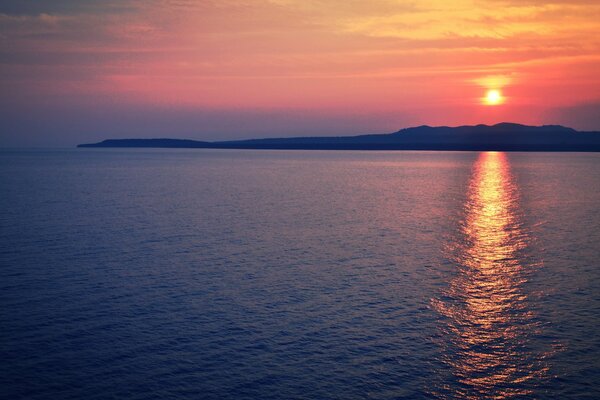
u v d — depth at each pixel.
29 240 55.84
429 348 28.64
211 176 162.38
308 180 147.88
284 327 31.38
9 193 104.25
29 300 35.75
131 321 32.09
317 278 41.88
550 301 36.25
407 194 108.94
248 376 25.41
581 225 68.00
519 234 61.66
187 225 66.62
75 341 29.09
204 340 29.39
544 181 143.88
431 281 41.16
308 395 23.80
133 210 80.56
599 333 30.50
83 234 59.69
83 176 158.38
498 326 31.70
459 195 106.94
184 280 40.97
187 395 23.69
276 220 71.56
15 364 26.34
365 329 31.11
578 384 24.83
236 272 43.53
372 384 24.80
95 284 39.62
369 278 41.88
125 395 23.67
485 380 25.27
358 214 78.19
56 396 23.50
